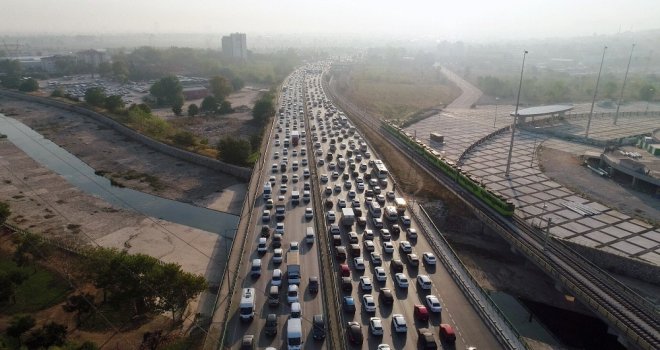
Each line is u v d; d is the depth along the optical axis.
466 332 58.41
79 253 83.75
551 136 189.88
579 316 77.31
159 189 127.88
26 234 84.19
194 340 59.19
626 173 130.88
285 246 81.75
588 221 105.31
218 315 61.69
